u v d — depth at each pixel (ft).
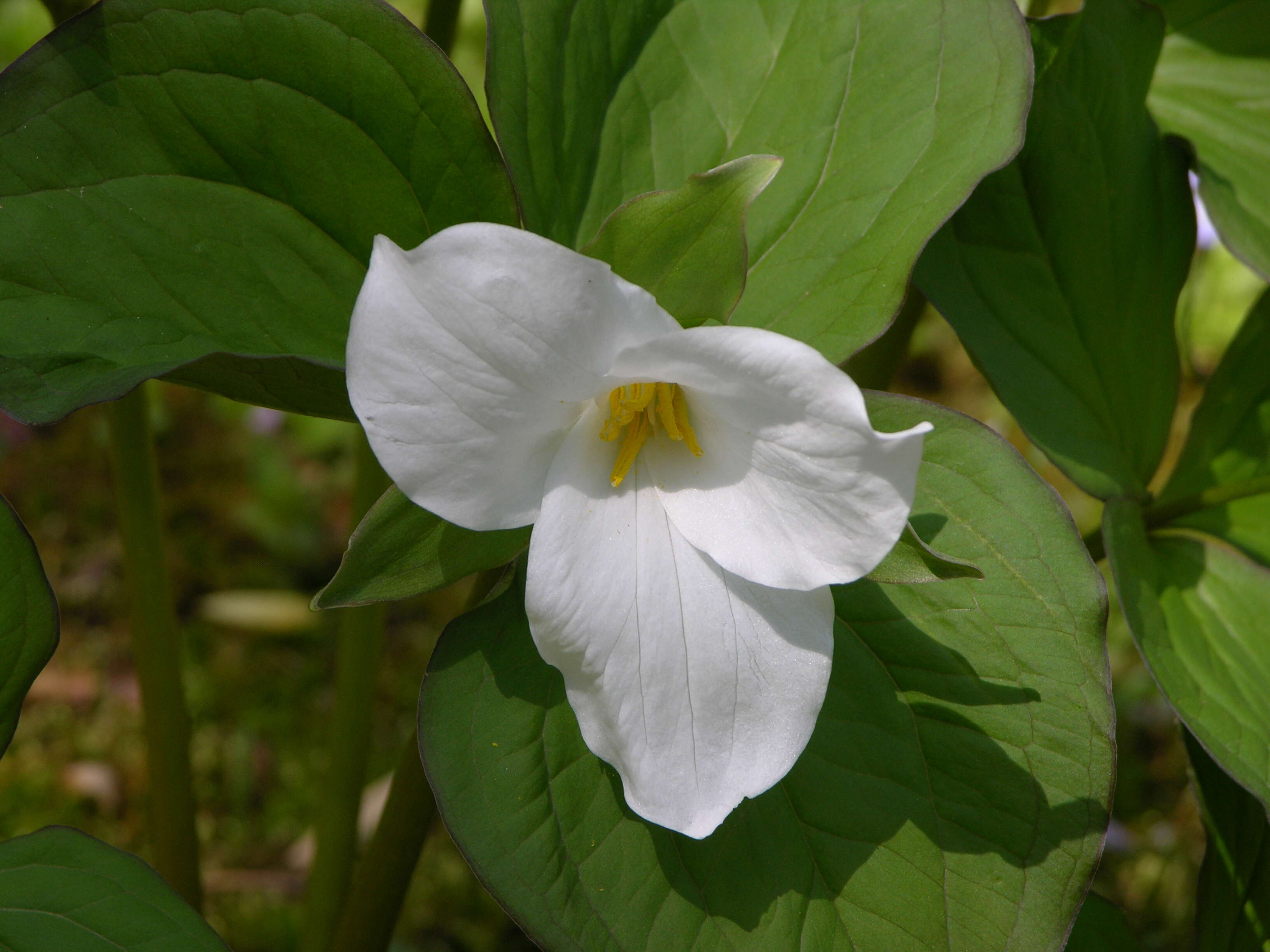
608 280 0.84
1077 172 1.19
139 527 1.26
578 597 0.89
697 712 0.91
